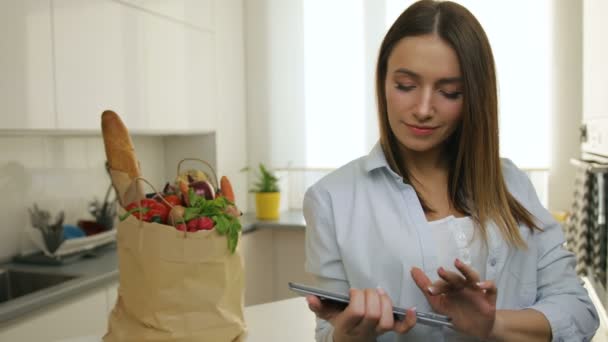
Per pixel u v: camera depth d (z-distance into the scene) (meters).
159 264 1.12
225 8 3.43
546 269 0.99
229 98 3.49
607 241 1.76
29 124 1.97
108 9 2.36
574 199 2.24
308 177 3.65
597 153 1.91
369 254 0.94
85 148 2.74
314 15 3.54
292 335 1.24
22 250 2.38
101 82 2.32
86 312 2.02
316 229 0.98
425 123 0.87
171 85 2.82
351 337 0.77
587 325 0.92
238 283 1.20
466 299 0.75
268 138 3.69
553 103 3.26
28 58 1.97
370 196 0.96
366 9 3.44
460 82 0.86
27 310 1.74
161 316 1.13
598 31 1.91
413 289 0.91
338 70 3.52
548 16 3.19
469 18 0.87
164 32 2.76
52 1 2.07
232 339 1.18
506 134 3.26
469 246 0.93
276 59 3.64
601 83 1.84
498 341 0.83
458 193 0.96
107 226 2.56
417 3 0.90
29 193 2.42
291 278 3.55
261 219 3.43
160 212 1.16
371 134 3.47
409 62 0.85
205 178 1.32
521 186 1.08
